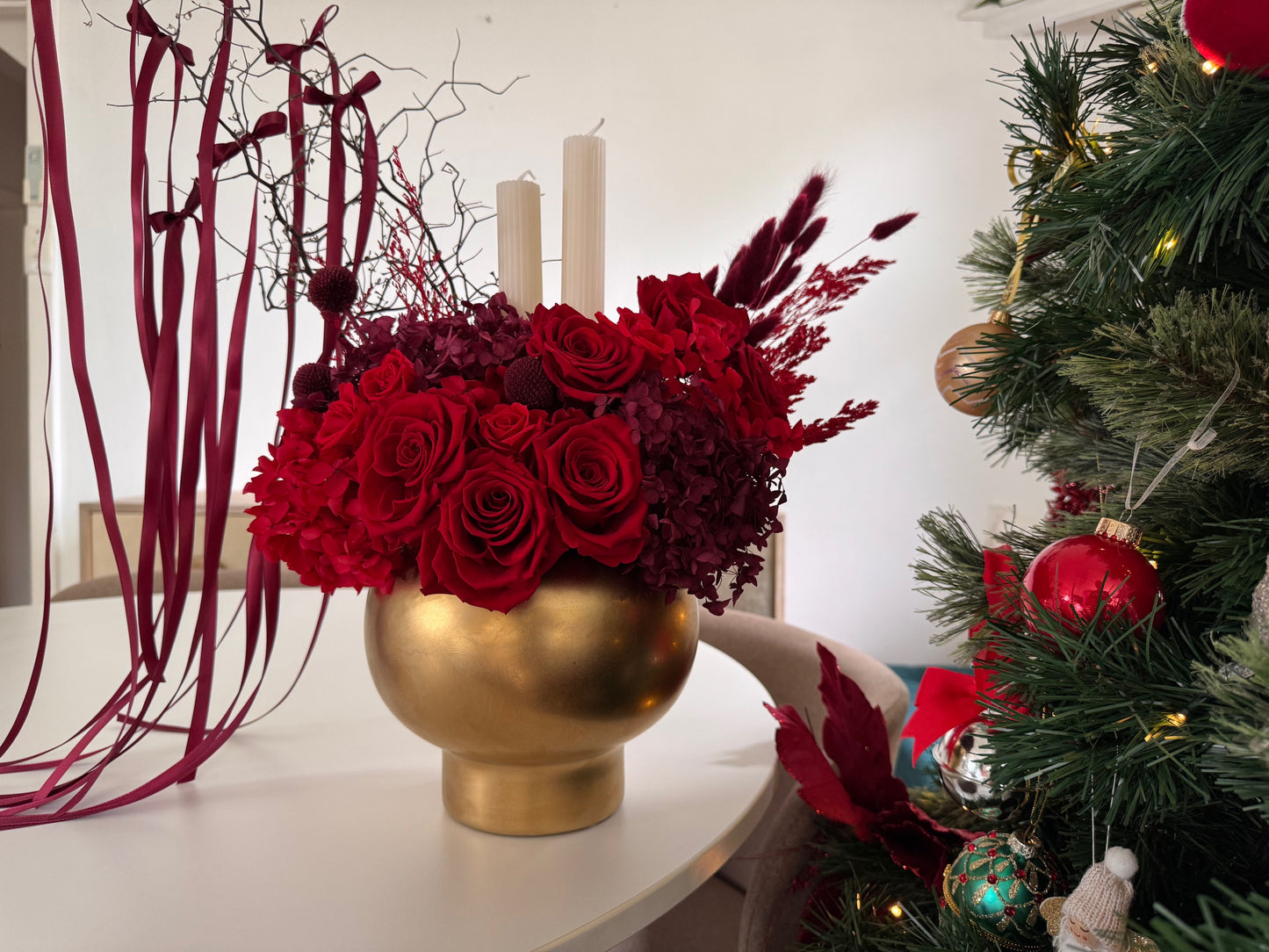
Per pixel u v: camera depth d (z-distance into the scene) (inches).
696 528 19.5
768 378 22.4
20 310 130.2
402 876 21.3
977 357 26.4
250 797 25.8
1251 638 12.6
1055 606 17.9
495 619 20.5
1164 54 18.9
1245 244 18.7
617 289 104.9
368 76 26.5
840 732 27.5
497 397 20.4
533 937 18.9
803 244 24.4
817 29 104.3
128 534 86.7
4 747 26.1
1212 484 20.3
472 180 100.5
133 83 24.5
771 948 28.5
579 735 21.5
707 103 104.0
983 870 20.1
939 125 106.3
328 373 22.6
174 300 26.0
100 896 20.4
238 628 45.6
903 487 110.1
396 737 30.7
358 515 19.9
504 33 100.0
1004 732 17.8
